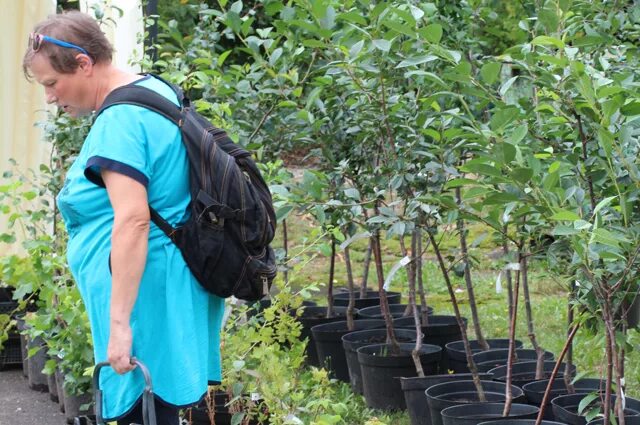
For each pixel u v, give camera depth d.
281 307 4.49
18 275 5.04
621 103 2.92
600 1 4.41
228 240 2.83
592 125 2.89
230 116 4.93
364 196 4.86
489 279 8.26
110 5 5.97
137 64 5.79
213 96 5.16
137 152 2.72
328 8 4.04
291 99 5.02
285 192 3.88
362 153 4.80
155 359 2.79
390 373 5.07
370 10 4.12
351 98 4.54
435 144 4.36
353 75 4.22
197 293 2.86
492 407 4.16
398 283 8.39
